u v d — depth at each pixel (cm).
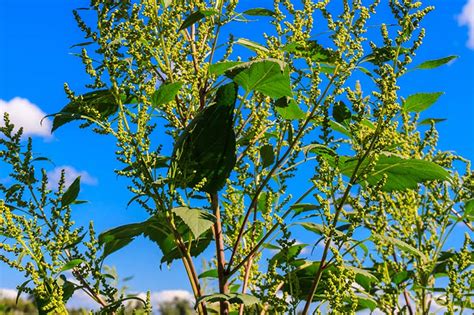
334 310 68
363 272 78
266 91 77
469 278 79
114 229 81
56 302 67
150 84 74
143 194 72
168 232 85
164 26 77
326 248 72
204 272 88
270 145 83
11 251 66
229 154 78
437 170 80
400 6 71
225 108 78
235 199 83
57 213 71
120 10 74
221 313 77
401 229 94
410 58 71
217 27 83
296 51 78
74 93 73
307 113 78
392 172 82
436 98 79
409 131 98
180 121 82
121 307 73
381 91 72
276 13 82
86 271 75
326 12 76
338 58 75
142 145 71
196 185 74
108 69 72
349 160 78
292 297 73
